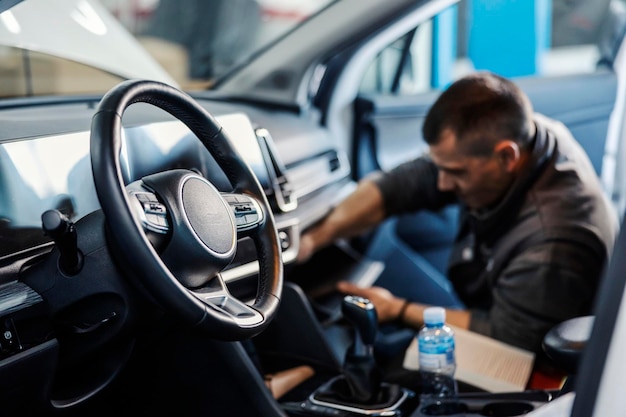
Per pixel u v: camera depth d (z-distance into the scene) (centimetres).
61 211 119
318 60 212
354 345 150
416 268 244
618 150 258
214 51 237
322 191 197
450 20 312
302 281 201
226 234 109
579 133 274
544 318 164
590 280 165
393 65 254
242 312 109
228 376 147
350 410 146
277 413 146
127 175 111
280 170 167
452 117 171
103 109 103
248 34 353
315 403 150
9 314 103
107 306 107
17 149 115
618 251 73
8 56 171
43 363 106
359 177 238
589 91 273
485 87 170
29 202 115
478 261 189
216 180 145
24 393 106
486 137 168
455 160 174
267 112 202
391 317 189
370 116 234
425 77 297
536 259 167
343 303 150
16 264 112
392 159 246
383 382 158
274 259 124
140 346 120
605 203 177
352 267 210
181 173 108
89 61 183
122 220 97
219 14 351
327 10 213
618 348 71
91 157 99
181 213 104
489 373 156
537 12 385
